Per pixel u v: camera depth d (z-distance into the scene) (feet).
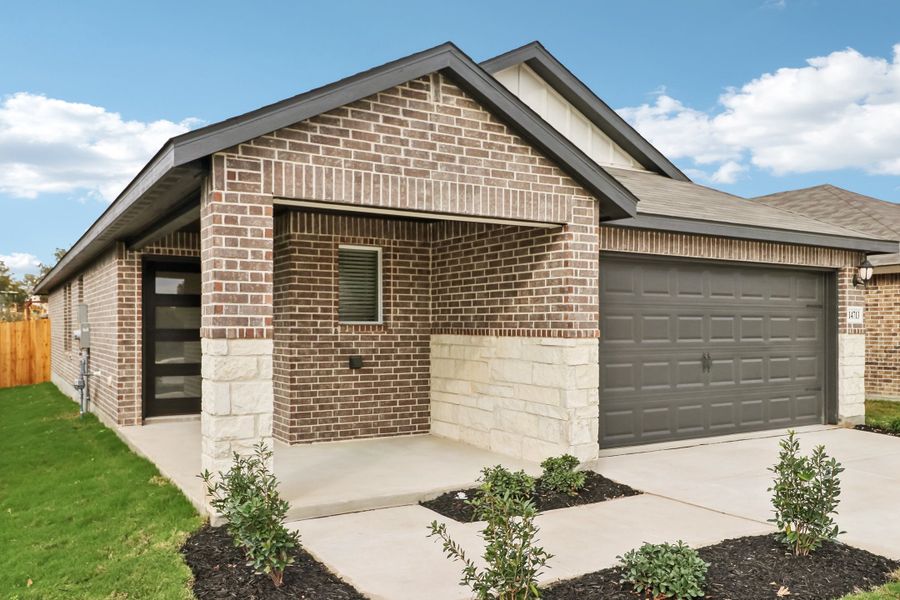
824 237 34.40
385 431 32.42
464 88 23.11
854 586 15.23
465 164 23.17
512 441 27.99
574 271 25.59
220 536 18.11
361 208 21.85
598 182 25.52
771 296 35.40
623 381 30.40
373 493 21.71
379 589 14.96
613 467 26.86
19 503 22.98
